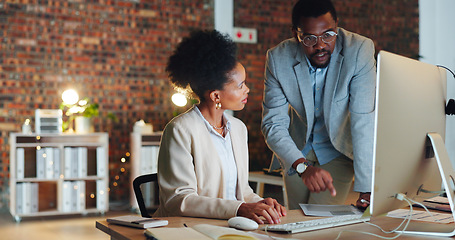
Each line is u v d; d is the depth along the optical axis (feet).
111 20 22.70
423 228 4.98
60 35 21.97
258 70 24.23
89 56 22.39
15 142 19.39
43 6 21.72
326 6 7.33
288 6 24.77
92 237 16.29
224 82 6.00
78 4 22.21
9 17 21.31
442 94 5.35
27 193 19.26
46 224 18.58
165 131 6.17
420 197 5.28
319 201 8.25
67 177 19.79
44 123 19.70
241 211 5.41
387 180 4.54
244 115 24.00
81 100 21.49
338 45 7.83
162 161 6.13
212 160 6.11
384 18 25.94
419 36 26.45
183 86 6.22
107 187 20.39
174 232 4.48
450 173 4.89
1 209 21.26
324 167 8.29
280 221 5.33
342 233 4.78
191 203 5.65
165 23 23.47
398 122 4.55
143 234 4.66
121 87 22.88
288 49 8.06
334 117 7.83
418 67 4.96
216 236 4.32
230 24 23.75
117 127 22.81
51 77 21.86
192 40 6.05
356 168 7.49
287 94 8.00
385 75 4.39
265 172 11.76
